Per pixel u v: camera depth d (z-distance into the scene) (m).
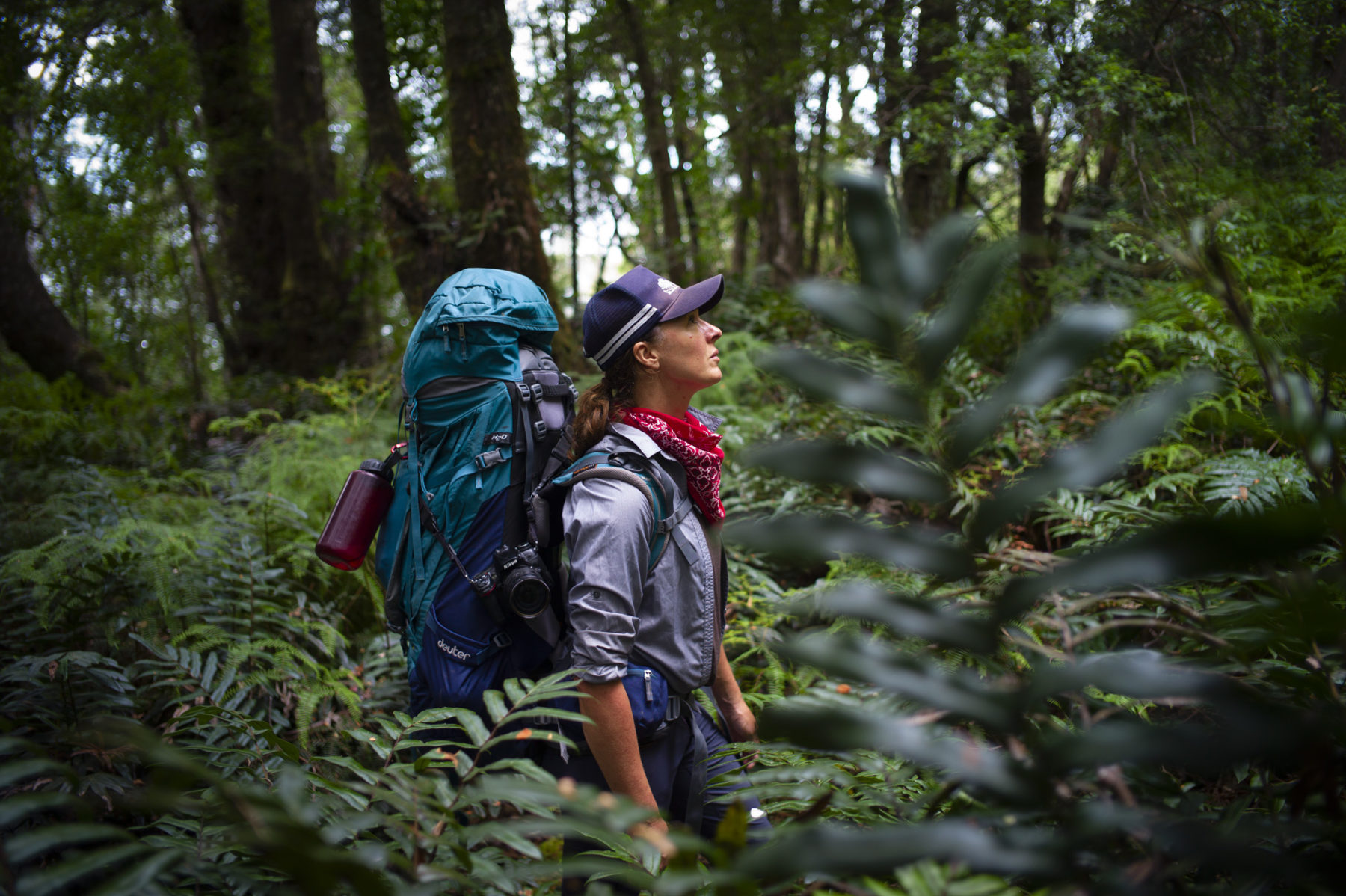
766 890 0.73
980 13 5.00
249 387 8.55
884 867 0.56
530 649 1.77
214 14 10.08
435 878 0.86
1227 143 4.05
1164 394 0.50
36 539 3.23
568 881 1.51
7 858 0.71
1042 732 0.69
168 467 5.57
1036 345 0.53
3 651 2.58
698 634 1.67
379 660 2.76
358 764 1.27
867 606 0.59
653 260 8.61
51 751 1.97
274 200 10.10
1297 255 3.27
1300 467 2.29
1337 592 0.73
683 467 1.69
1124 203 4.05
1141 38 4.28
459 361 1.81
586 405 1.76
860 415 3.05
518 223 5.50
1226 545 0.42
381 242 8.34
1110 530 2.24
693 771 1.71
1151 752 0.50
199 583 2.66
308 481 3.71
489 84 5.47
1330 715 0.59
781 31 7.36
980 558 0.80
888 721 0.56
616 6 8.80
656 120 8.64
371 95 6.46
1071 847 0.56
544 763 1.72
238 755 1.62
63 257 10.69
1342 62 3.98
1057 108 4.38
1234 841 0.59
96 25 8.72
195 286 12.05
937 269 0.53
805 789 1.02
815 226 9.37
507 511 1.77
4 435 5.68
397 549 1.88
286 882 1.10
